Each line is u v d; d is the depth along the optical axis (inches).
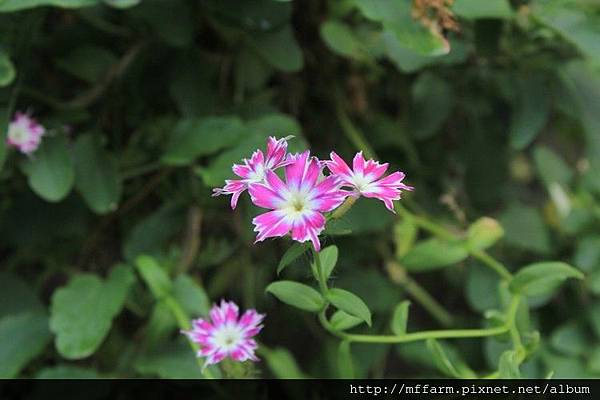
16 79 14.6
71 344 14.2
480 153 16.8
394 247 16.8
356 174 11.5
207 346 13.0
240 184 11.5
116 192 15.1
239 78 16.0
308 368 16.5
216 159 14.8
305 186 11.3
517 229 16.4
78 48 15.6
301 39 16.3
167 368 14.5
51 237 15.7
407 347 15.7
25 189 15.7
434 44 13.8
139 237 15.6
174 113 16.2
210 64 15.9
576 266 15.9
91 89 15.6
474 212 17.0
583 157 17.5
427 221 16.5
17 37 14.6
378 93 17.0
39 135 14.7
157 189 16.1
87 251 16.4
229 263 16.2
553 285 13.7
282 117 15.0
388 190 11.4
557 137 18.1
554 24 14.8
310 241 11.7
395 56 14.7
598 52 14.4
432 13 13.9
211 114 15.7
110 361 15.9
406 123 16.8
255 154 11.7
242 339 13.0
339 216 11.7
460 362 15.5
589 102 15.9
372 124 16.8
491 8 14.1
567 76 15.8
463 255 14.8
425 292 17.1
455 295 17.1
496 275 15.9
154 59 15.8
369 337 13.4
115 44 16.0
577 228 16.2
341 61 16.4
